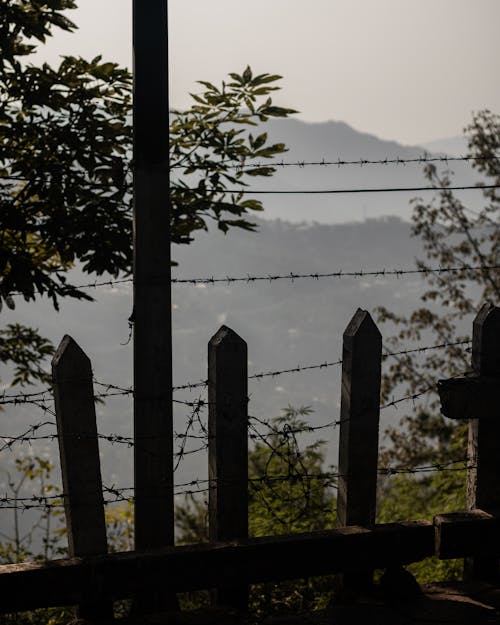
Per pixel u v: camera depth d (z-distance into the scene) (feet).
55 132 18.48
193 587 12.11
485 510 13.66
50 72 18.79
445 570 21.26
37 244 22.06
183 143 19.30
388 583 13.07
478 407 13.47
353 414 13.25
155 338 12.78
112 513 24.30
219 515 12.83
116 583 11.73
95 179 19.19
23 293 18.63
